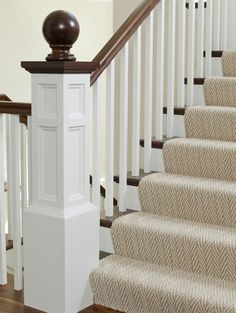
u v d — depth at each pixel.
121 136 3.07
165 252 2.70
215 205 2.79
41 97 2.53
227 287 2.45
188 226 2.78
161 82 3.37
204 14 4.11
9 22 6.29
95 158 2.86
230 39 4.28
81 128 2.58
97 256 2.72
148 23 3.20
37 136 2.58
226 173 3.01
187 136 3.44
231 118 3.23
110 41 2.90
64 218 2.52
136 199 3.14
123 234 2.82
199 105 3.75
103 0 7.62
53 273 2.60
